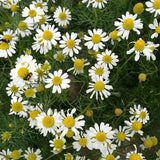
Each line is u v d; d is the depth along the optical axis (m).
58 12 0.43
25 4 0.49
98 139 0.34
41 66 0.40
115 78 0.45
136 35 0.46
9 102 0.46
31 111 0.38
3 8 0.46
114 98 0.46
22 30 0.42
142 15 0.45
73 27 0.51
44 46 0.39
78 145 0.36
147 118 0.39
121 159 0.42
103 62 0.39
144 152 0.42
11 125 0.38
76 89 0.47
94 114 0.45
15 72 0.35
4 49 0.40
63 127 0.34
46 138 0.43
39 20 0.42
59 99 0.43
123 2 0.45
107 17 0.49
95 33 0.39
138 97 0.45
